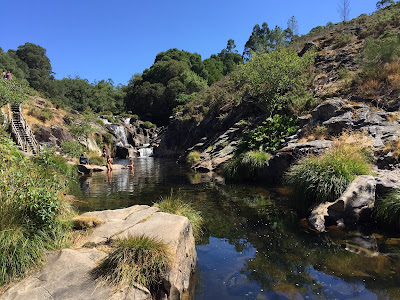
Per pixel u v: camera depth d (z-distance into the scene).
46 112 26.84
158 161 24.89
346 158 7.12
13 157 4.69
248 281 3.89
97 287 3.01
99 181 12.99
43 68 61.72
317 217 5.92
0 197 3.75
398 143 8.09
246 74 17.28
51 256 3.53
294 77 16.98
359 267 4.14
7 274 3.16
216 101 25.66
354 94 12.73
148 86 58.06
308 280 3.85
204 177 13.20
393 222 5.50
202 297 3.56
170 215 4.81
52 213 4.18
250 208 7.48
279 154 10.52
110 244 3.87
